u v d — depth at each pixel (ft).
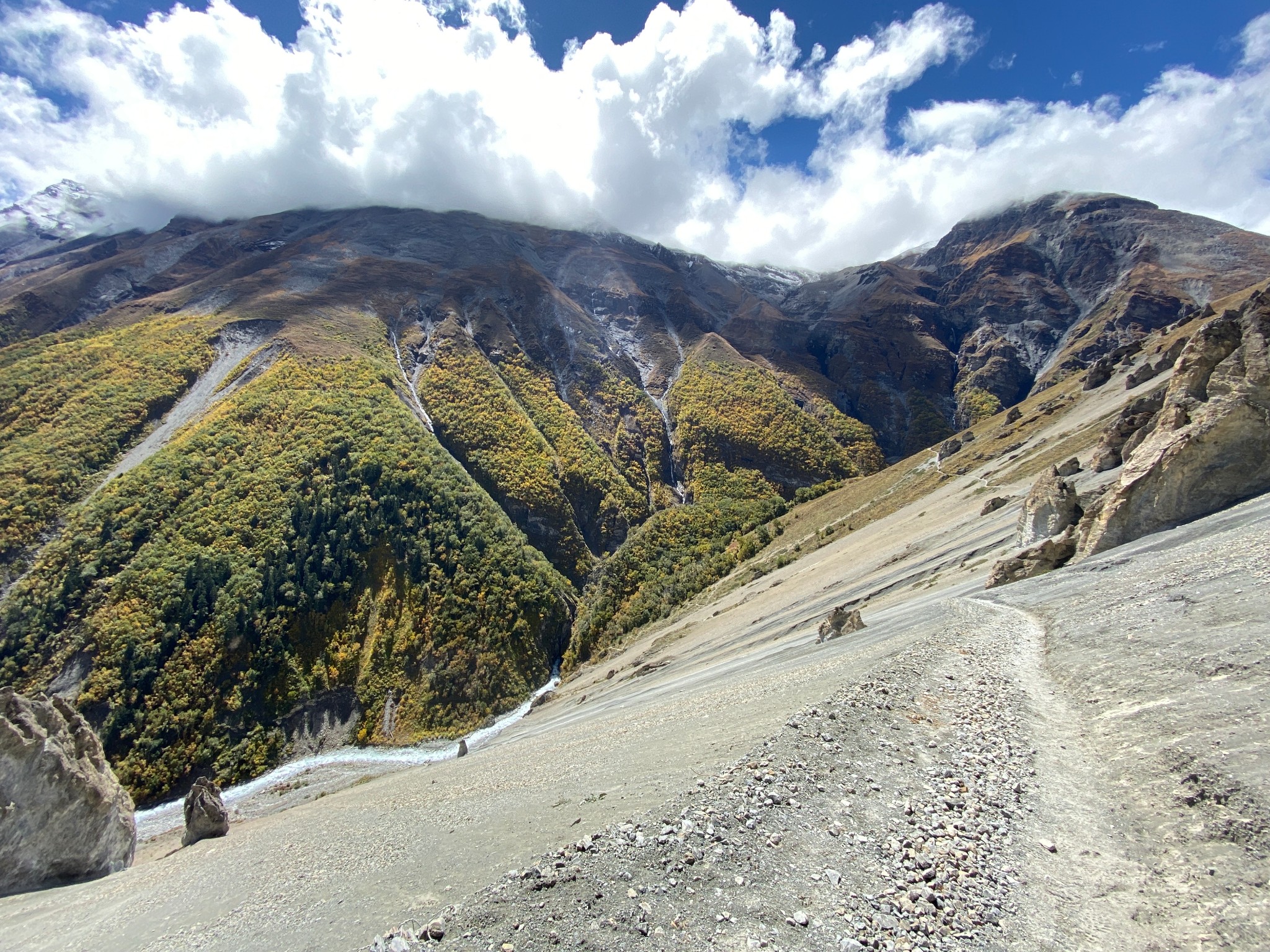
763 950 35.17
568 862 44.34
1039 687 77.87
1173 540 109.70
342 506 535.60
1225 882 36.45
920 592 187.11
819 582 282.77
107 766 162.50
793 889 40.42
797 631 218.79
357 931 50.01
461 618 459.32
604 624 501.56
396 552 502.38
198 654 401.70
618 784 75.25
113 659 387.34
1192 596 80.89
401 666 426.92
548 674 462.19
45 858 134.21
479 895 41.81
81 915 99.14
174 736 364.79
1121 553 119.34
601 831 48.29
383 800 147.54
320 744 383.04
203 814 190.60
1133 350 444.14
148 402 651.66
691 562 562.25
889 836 46.29
